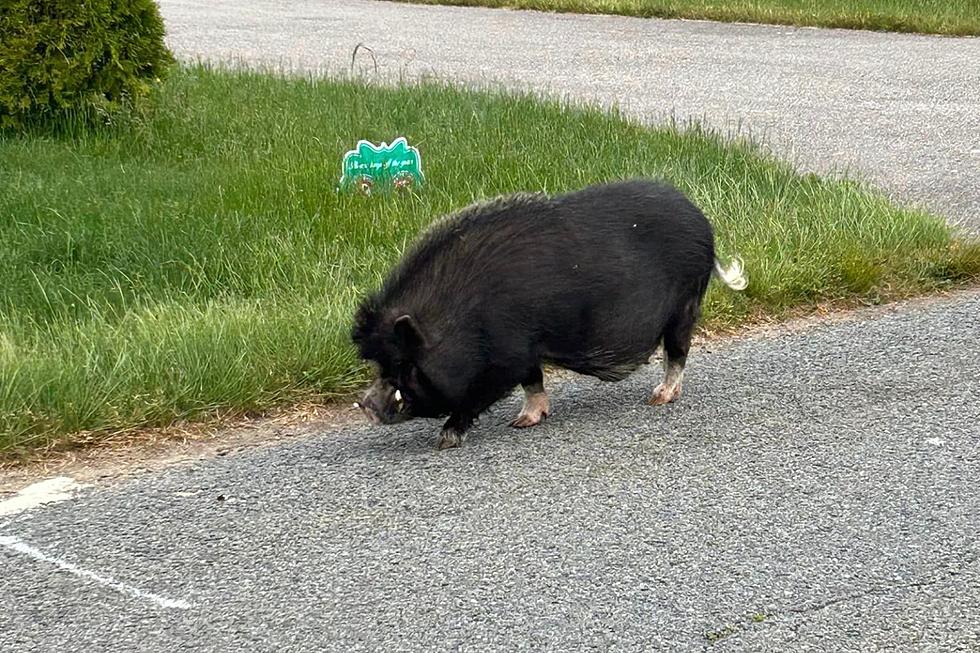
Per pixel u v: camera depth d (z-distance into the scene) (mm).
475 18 23328
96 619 4574
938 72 17906
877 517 5414
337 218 9266
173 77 14445
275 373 6715
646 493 5625
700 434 6312
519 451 6098
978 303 8633
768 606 4688
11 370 6312
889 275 8914
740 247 8844
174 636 4473
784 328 8125
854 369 7285
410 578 4871
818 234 9203
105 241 8664
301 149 11367
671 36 21188
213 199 9695
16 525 5289
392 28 22031
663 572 4934
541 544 5141
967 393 6891
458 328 5879
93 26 11672
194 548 5098
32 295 7754
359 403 6000
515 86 16266
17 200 9477
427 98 13750
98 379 6445
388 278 6066
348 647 4414
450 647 4414
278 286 8070
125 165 10766
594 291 6086
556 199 6246
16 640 4438
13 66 11477
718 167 10906
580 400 6832
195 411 6414
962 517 5430
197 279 8156
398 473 5836
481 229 6039
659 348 7488
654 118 14383
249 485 5695
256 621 4570
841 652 4395
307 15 23625
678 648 4414
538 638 4469
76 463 5922
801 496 5617
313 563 4984
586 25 22422
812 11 22359
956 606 4707
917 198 11258
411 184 10195
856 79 17406
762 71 17984
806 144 13453
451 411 6062
